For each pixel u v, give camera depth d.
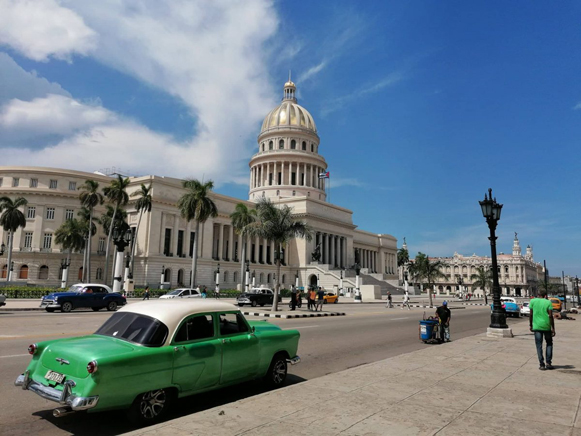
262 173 105.62
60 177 67.81
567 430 5.91
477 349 14.02
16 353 11.84
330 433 5.61
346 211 104.44
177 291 39.53
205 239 74.12
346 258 101.06
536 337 10.77
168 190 68.88
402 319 28.70
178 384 6.87
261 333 8.71
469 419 6.35
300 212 89.38
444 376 9.46
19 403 7.64
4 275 64.06
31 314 25.23
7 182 67.06
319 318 28.66
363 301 62.34
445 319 17.08
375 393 7.80
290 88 118.38
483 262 163.38
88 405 5.75
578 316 37.66
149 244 64.50
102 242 68.94
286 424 5.94
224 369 7.64
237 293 60.12
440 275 52.75
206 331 7.58
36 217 65.75
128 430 6.48
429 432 5.73
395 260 130.62
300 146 105.69
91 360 5.90
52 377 6.36
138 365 6.31
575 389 8.41
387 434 5.62
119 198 56.88
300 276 87.94
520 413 6.72
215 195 77.31
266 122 111.25
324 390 7.96
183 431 5.58
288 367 11.43
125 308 7.65
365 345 15.84
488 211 19.33
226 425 5.85
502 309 18.66
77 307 28.09
